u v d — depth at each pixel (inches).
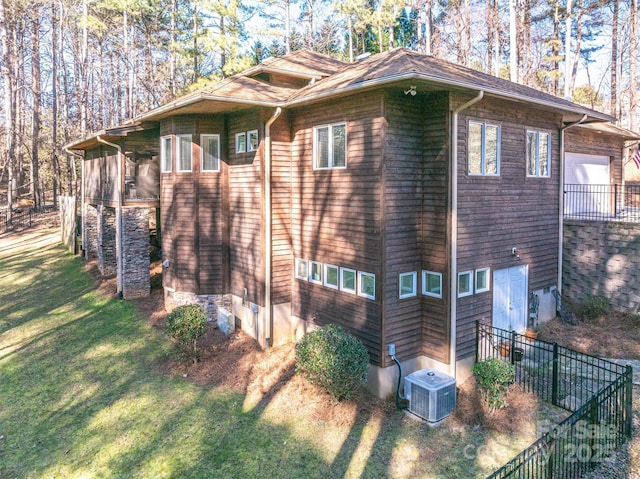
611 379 405.4
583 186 741.9
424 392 366.9
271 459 325.4
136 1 1048.8
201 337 532.1
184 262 577.3
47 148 1519.4
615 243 549.0
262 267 504.7
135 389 428.1
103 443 346.9
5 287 752.3
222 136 555.2
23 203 1434.5
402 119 406.0
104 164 778.8
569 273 588.1
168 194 582.6
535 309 527.8
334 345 377.1
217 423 371.2
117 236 702.5
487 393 377.4
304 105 464.8
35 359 494.0
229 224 568.7
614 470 291.6
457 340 420.8
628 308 542.0
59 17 1304.1
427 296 424.8
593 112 511.8
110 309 642.8
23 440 353.4
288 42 1196.5
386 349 403.5
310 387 413.7
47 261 912.3
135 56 1382.9
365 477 304.2
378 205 397.7
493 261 458.9
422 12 1318.9
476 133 430.3
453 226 403.9
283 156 503.2
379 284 401.4
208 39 976.9
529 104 449.1
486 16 1242.0
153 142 709.9
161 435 356.2
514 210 483.8
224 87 484.1
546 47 1326.3
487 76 480.7
